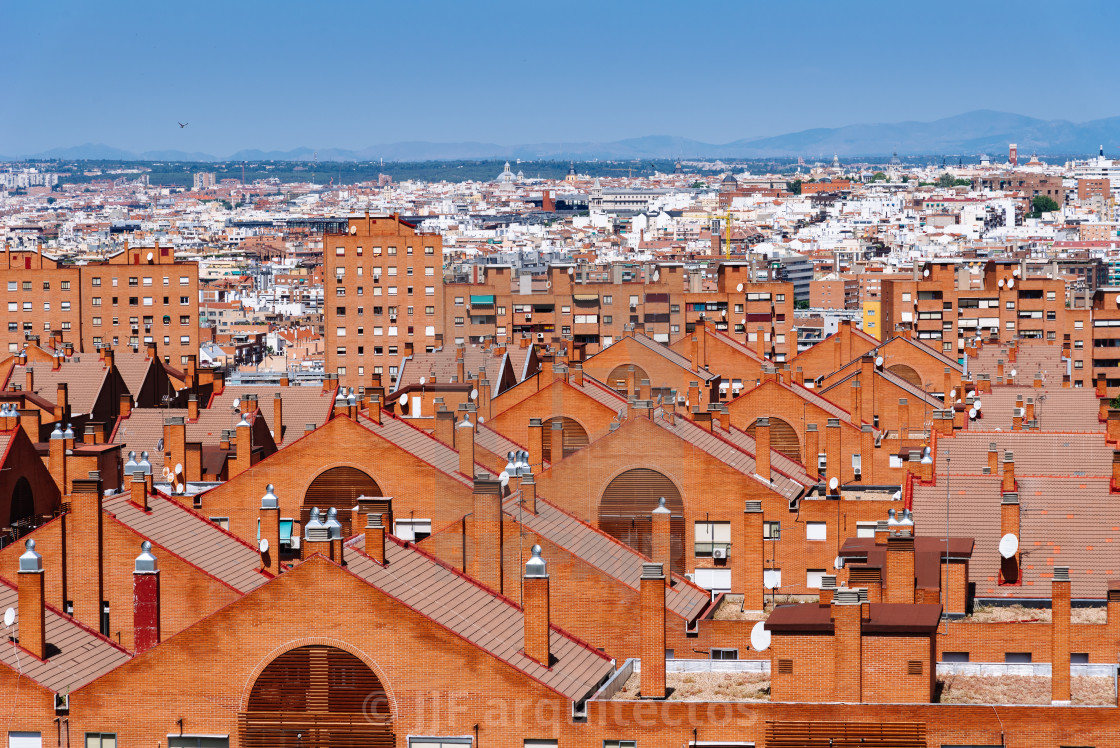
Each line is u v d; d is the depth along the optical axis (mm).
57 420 149500
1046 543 88375
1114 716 61625
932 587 77312
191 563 74938
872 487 115250
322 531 65688
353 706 63750
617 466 98125
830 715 62562
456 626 65438
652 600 68188
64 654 68125
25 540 75875
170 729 64000
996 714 61969
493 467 94188
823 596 68750
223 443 123562
